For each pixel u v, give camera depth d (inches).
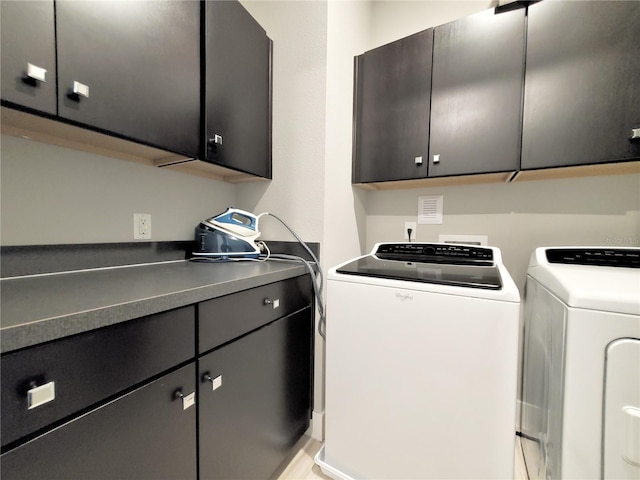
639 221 48.6
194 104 40.6
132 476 23.4
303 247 54.5
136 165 45.2
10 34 23.5
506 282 33.8
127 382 22.9
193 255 53.8
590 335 26.3
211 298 30.5
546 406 34.8
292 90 55.4
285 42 56.0
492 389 31.8
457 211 63.2
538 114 44.5
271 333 40.9
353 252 65.4
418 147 54.5
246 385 36.2
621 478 25.2
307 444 52.9
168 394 26.3
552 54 43.3
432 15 65.6
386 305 37.9
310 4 53.2
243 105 49.7
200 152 42.0
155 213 48.3
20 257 33.0
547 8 43.6
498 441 31.7
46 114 25.9
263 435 39.8
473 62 49.0
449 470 34.3
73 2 27.3
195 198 55.5
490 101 47.9
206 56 41.8
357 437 40.8
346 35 58.7
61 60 26.5
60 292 25.9
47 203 35.3
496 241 59.4
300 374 49.1
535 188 55.9
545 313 36.9
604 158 40.6
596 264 40.6
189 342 28.2
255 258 54.4
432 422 35.1
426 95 53.3
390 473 38.3
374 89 59.4
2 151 31.8
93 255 39.8
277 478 44.9
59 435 18.9
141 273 37.9
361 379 40.0
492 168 48.1
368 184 63.6
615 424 25.4
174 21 37.3
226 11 45.4
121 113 31.6
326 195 53.1
